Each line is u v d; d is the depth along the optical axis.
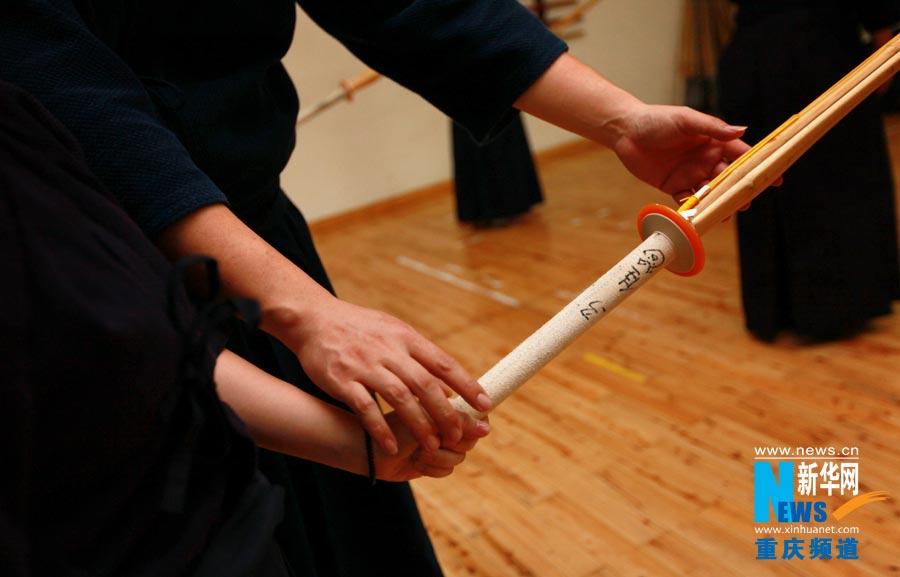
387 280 3.26
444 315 2.74
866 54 2.02
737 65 2.06
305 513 0.90
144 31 0.68
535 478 1.67
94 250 0.41
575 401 1.96
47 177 0.41
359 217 4.64
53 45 0.54
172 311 0.44
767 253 2.04
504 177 3.63
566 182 4.54
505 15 0.85
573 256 3.14
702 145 0.82
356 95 4.55
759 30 2.02
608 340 2.28
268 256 0.55
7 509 0.39
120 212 0.45
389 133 4.70
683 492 1.55
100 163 0.53
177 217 0.53
